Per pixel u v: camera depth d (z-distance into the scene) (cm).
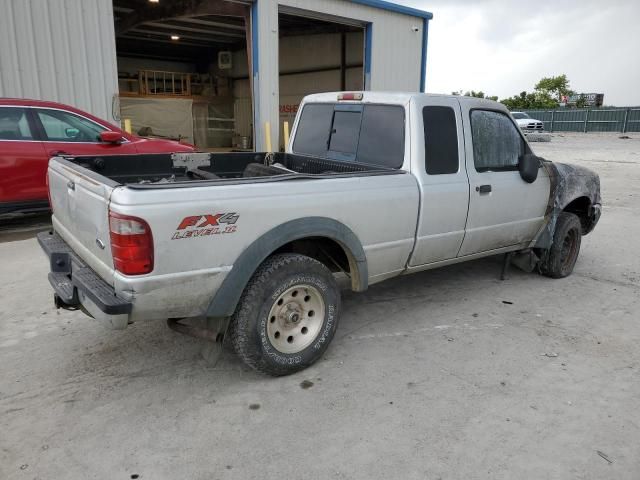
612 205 998
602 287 534
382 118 420
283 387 336
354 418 303
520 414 309
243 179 312
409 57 1512
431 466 263
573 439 287
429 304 480
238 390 332
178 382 340
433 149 405
